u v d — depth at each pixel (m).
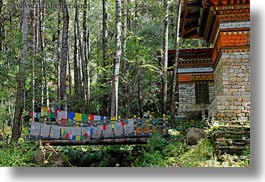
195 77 17.09
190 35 16.75
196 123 13.81
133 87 18.89
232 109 11.02
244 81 11.23
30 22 15.12
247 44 11.33
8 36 15.60
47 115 11.17
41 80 14.70
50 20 21.02
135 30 21.41
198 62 17.16
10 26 16.38
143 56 18.58
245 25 11.35
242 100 11.06
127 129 10.95
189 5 13.53
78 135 11.01
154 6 22.20
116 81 12.22
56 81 19.41
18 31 15.05
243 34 11.37
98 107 18.45
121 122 11.02
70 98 18.92
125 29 17.56
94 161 11.32
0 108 13.77
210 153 8.96
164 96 13.52
